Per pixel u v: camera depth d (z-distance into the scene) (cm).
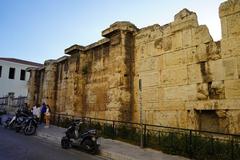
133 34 1469
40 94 2589
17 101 3198
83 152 1036
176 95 1159
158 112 1233
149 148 1052
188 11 1170
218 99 992
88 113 1773
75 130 1109
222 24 1003
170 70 1206
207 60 1055
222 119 980
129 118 1379
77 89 1853
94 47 1781
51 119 2089
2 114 2959
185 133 1000
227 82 968
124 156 902
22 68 4494
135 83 1405
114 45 1481
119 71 1406
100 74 1703
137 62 1412
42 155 906
